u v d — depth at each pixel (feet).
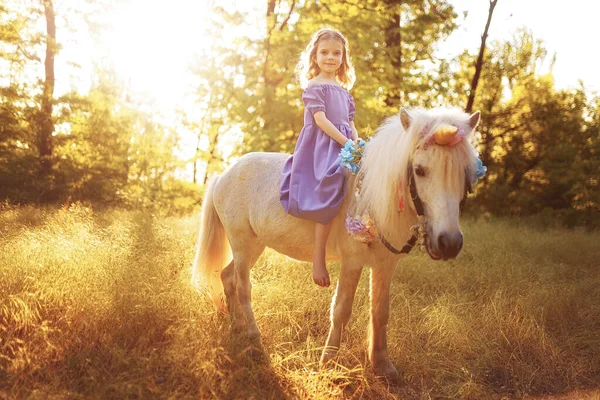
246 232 11.98
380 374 10.34
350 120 11.22
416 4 42.83
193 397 8.50
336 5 37.04
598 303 14.64
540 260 21.18
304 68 11.62
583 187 45.27
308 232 10.46
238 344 10.41
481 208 49.70
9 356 9.66
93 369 8.89
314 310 13.47
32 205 35.58
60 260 14.11
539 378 10.67
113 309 10.94
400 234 9.24
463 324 12.18
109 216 27.68
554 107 52.80
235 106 36.29
